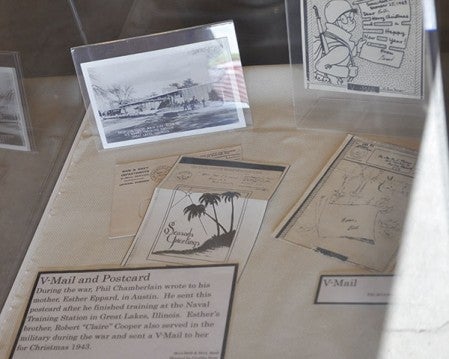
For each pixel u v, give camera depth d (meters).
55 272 1.14
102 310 1.06
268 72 1.38
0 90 1.19
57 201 1.26
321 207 1.14
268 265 1.07
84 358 1.01
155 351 0.99
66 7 1.40
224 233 1.13
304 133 1.28
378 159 1.19
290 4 1.19
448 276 0.97
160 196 1.21
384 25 1.14
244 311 1.02
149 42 1.25
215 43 1.24
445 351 0.90
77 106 1.43
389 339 0.93
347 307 0.99
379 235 1.07
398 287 0.98
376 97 1.21
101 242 1.17
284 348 0.96
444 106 1.13
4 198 1.17
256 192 1.19
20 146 1.24
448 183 1.07
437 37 1.11
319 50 1.20
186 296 1.05
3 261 1.14
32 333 1.06
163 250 1.13
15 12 1.26
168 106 1.29
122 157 1.32
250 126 1.31
